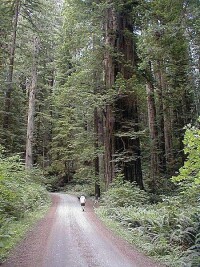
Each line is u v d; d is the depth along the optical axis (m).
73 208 21.02
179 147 30.94
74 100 25.59
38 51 32.69
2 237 9.20
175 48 18.53
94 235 11.09
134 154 21.78
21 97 34.41
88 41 25.19
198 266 7.55
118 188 19.33
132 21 22.48
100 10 21.64
